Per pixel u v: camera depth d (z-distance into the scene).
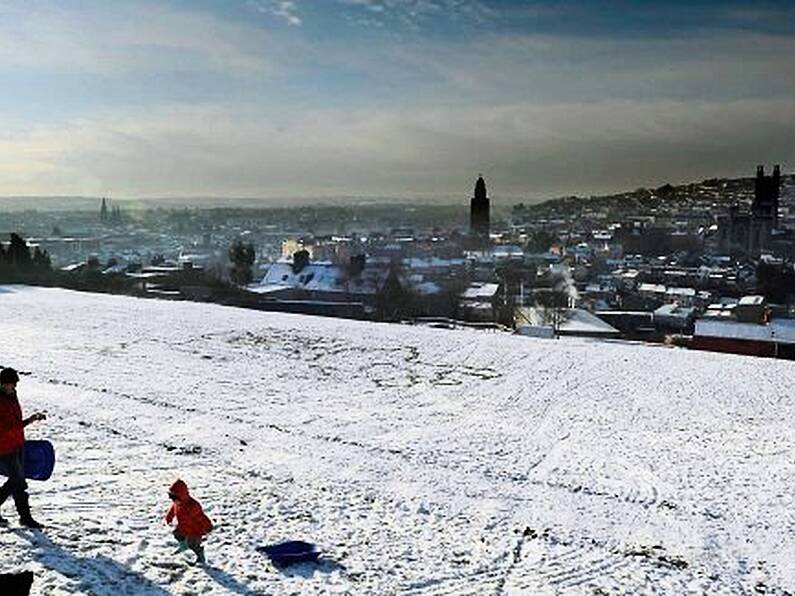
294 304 69.94
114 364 29.08
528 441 21.89
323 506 14.45
